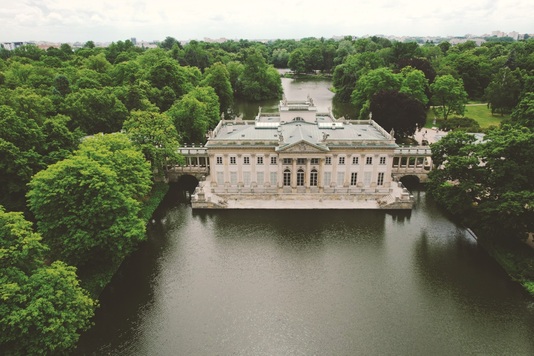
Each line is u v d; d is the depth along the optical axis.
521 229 73.50
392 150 99.19
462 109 157.88
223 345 58.00
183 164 117.12
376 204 100.62
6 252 48.38
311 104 125.06
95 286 68.81
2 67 184.25
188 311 64.69
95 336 59.56
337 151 99.31
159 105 151.25
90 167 69.19
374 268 75.81
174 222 94.00
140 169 86.12
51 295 49.09
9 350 45.66
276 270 75.38
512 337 58.94
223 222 93.38
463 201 80.06
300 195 103.12
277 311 64.62
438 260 78.00
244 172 103.38
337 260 78.38
